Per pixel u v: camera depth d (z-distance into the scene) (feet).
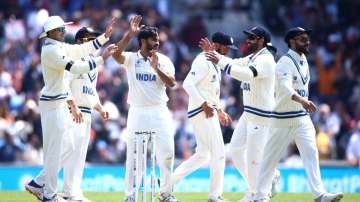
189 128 202.49
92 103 123.03
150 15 252.01
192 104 122.31
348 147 197.26
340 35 254.27
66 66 110.52
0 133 194.39
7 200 129.90
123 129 204.85
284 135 112.88
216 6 267.39
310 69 248.32
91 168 163.73
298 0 261.44
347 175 169.37
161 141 116.26
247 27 260.21
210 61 120.16
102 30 241.96
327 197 110.22
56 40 112.06
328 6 260.62
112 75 222.48
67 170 120.88
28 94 221.87
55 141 112.68
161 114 116.57
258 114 120.16
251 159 120.88
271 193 124.26
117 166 172.65
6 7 252.42
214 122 122.11
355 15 258.16
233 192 156.76
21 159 193.57
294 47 112.88
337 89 242.17
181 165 124.47
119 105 217.97
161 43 238.68
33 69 225.35
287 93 110.32
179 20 262.26
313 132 113.29
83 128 121.70
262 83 119.14
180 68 237.45
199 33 253.24
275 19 259.80
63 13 253.03
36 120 201.67
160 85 116.67
